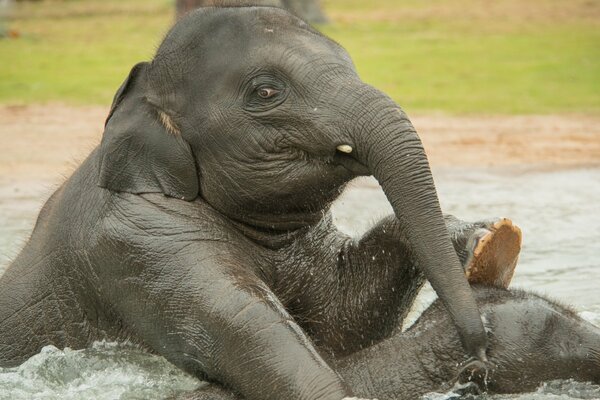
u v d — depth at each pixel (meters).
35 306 11.51
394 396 10.10
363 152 10.01
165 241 10.52
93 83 37.50
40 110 33.31
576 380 10.09
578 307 14.29
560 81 37.12
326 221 11.71
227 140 10.53
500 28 49.53
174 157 10.69
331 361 10.54
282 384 9.64
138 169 10.78
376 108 10.02
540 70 38.97
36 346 11.51
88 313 11.23
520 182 24.19
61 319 11.39
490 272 10.36
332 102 10.18
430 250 9.62
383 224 11.32
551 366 10.02
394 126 9.91
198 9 11.05
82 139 29.11
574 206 21.69
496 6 57.53
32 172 25.47
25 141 28.94
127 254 10.62
